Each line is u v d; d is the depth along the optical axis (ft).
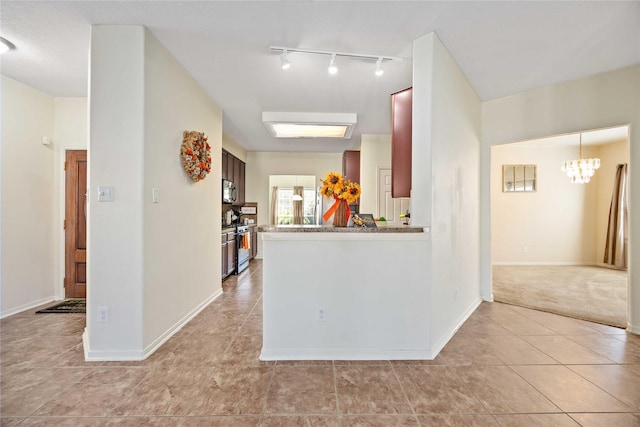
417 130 7.97
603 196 20.16
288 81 10.88
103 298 7.47
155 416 5.36
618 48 8.45
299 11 7.04
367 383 6.42
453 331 9.12
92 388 6.20
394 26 7.57
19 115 10.84
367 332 7.61
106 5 6.79
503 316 10.54
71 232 12.29
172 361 7.35
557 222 20.74
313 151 23.06
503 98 12.03
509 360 7.42
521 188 20.80
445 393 6.05
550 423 5.19
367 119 15.19
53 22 7.37
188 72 10.11
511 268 19.52
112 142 7.48
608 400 5.82
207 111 11.91
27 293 11.16
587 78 10.16
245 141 19.90
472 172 11.30
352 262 7.58
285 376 6.69
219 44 8.47
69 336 8.73
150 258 7.86
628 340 8.55
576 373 6.81
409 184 8.96
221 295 13.15
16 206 10.79
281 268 7.51
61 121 12.11
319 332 7.56
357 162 19.70
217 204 12.92
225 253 15.99
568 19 7.25
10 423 5.17
